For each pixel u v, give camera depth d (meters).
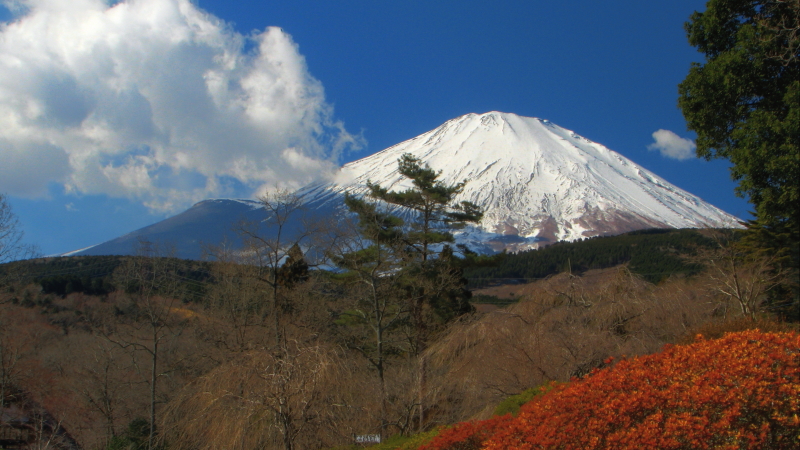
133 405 21.23
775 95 12.97
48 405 21.09
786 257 19.83
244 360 12.15
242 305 21.83
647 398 5.77
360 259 19.17
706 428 5.21
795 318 19.05
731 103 13.27
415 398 14.92
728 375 5.69
